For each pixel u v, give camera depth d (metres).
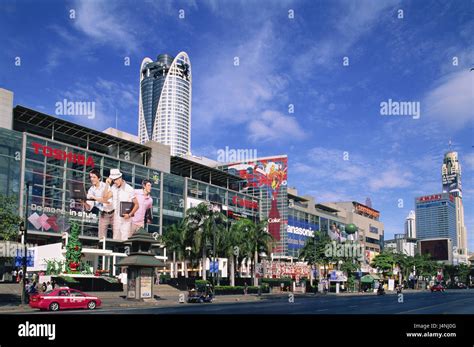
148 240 46.78
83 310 33.34
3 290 48.28
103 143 90.25
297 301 51.06
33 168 70.50
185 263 79.56
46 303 32.81
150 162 94.12
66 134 84.44
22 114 76.00
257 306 39.22
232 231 69.50
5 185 66.88
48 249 59.34
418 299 56.25
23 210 68.19
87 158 79.12
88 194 78.50
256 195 125.50
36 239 71.19
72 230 58.03
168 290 61.16
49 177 72.56
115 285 54.88
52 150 73.50
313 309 34.44
